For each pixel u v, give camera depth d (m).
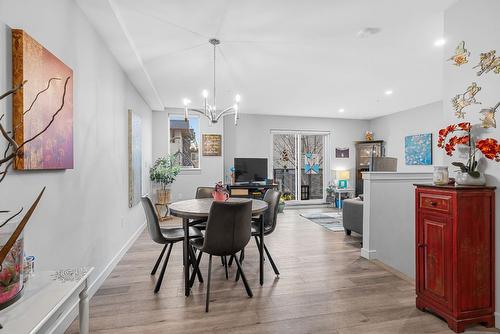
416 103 5.85
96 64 2.51
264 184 6.39
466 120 2.11
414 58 3.39
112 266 2.92
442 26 2.62
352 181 7.79
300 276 2.74
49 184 1.69
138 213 4.30
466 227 1.86
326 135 7.73
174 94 5.07
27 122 1.40
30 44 1.43
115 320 1.96
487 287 1.90
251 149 7.07
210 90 4.81
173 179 5.77
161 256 2.83
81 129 2.17
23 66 1.37
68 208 1.94
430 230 2.05
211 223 2.11
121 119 3.39
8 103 1.34
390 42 2.96
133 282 2.60
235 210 2.13
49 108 1.61
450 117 2.24
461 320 1.84
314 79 4.21
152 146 6.16
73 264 2.01
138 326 1.88
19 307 0.95
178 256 3.34
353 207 4.11
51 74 1.64
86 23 2.28
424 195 2.10
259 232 2.68
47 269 1.66
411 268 3.39
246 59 3.42
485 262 1.90
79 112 2.13
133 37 2.82
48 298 1.01
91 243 2.35
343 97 5.34
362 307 2.15
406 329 1.87
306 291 2.41
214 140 6.48
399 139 6.77
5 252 0.83
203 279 2.66
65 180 1.90
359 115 7.26
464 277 1.86
